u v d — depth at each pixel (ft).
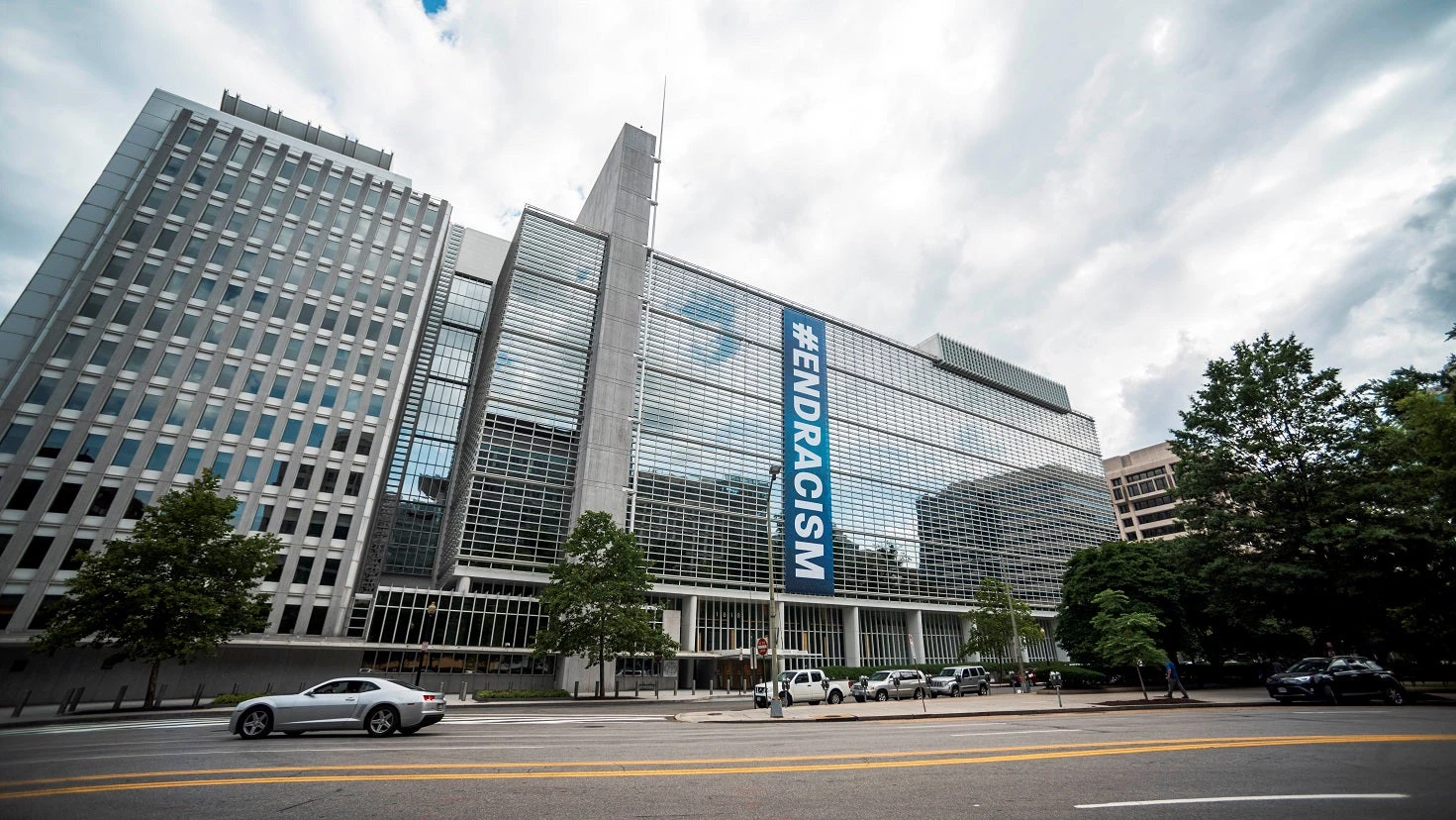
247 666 117.19
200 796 23.47
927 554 220.43
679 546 169.78
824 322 228.63
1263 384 105.60
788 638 181.57
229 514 94.48
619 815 20.77
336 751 36.86
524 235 177.06
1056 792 23.52
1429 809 19.58
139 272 130.00
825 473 202.90
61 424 115.55
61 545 110.01
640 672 145.38
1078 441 305.73
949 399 258.78
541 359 167.32
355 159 163.32
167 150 141.08
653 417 177.58
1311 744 34.76
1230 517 103.09
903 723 63.31
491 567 144.87
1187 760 30.40
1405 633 93.20
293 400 135.33
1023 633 171.32
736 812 21.12
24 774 28.19
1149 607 129.08
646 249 195.42
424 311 172.35
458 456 182.91
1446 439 63.93
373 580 164.96
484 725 59.77
